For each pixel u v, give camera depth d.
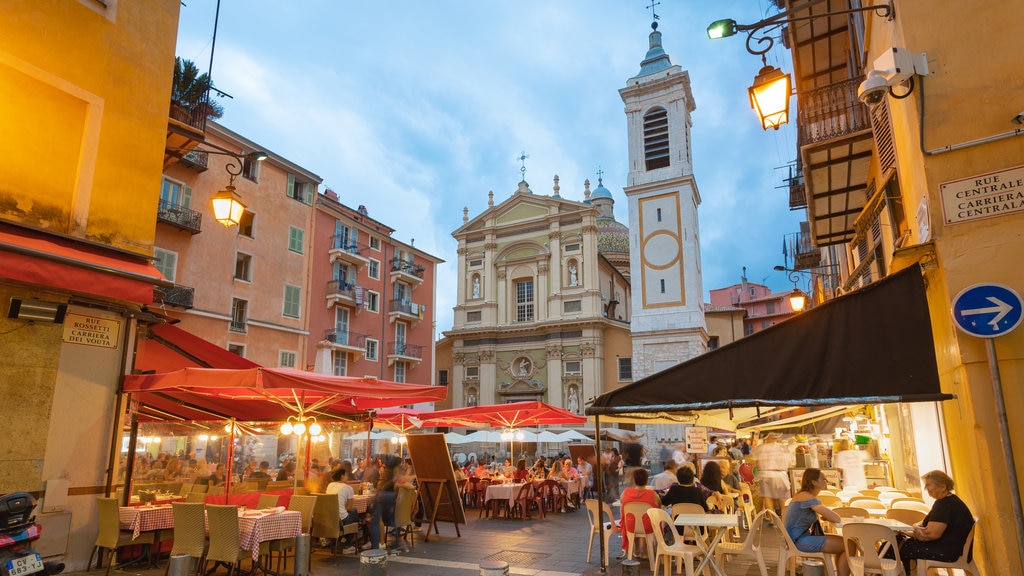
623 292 57.75
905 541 6.38
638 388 7.29
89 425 8.71
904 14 6.57
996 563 5.53
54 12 8.86
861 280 13.17
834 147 10.60
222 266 27.09
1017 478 5.35
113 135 9.50
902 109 7.29
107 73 9.52
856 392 6.27
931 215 6.16
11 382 7.89
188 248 25.64
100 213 9.14
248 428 15.77
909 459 10.83
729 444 30.08
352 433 26.50
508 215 50.41
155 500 11.00
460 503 12.95
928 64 6.35
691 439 19.64
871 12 8.44
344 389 9.15
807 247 26.39
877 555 6.29
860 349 6.39
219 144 27.67
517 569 9.49
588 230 46.19
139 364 10.09
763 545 11.27
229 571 8.09
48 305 8.23
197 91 21.69
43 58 8.65
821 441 19.00
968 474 6.15
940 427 8.19
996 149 5.99
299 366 30.75
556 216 47.41
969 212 6.00
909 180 7.39
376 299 37.75
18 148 8.29
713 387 6.96
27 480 7.95
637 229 43.06
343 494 10.89
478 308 49.12
